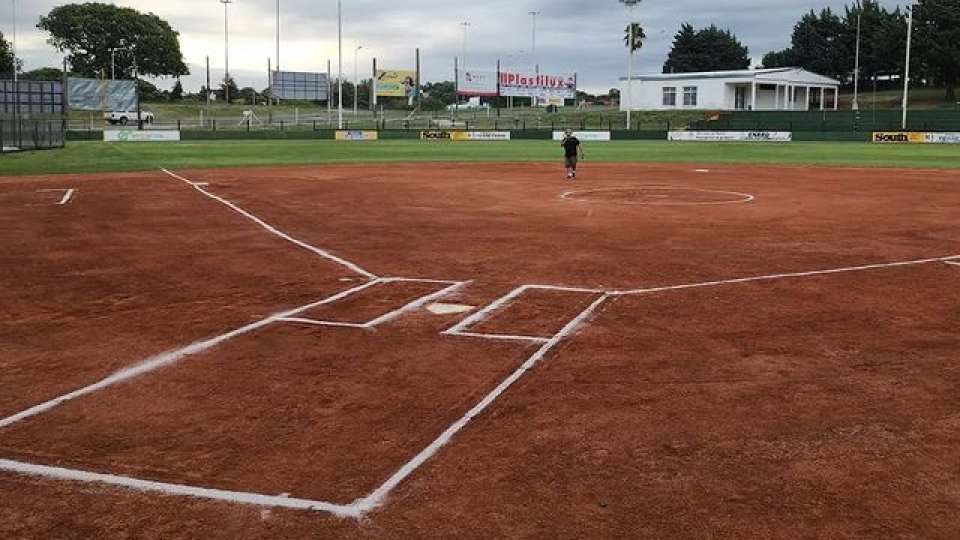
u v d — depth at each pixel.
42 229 17.78
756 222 18.55
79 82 77.75
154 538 4.85
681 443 6.19
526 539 4.82
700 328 9.41
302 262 13.65
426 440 6.25
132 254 14.62
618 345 8.70
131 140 65.31
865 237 16.33
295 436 6.35
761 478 5.61
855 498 5.34
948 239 16.12
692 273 12.59
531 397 7.15
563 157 45.62
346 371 7.88
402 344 8.77
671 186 27.92
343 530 4.93
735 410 6.85
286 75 98.25
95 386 7.50
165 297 11.17
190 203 22.44
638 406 6.94
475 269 12.95
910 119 78.00
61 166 36.72
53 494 5.41
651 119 92.62
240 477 5.64
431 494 5.38
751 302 10.70
